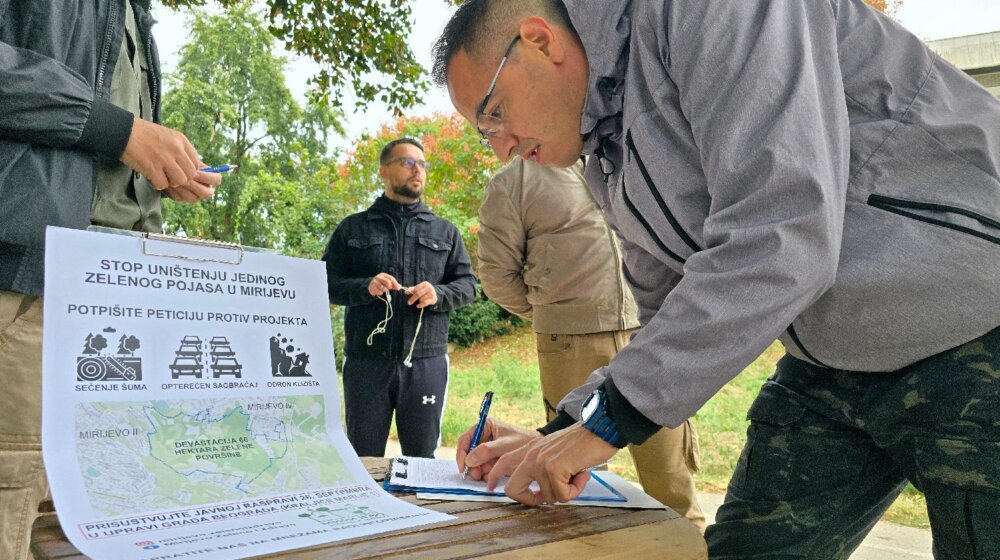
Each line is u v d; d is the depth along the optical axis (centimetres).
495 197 262
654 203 103
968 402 93
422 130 1188
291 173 1688
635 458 238
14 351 121
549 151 119
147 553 71
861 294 93
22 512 120
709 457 442
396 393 320
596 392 95
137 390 90
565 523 90
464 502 100
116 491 81
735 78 88
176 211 1468
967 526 93
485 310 1095
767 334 84
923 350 96
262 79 1664
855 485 116
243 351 100
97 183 139
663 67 98
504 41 108
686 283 88
